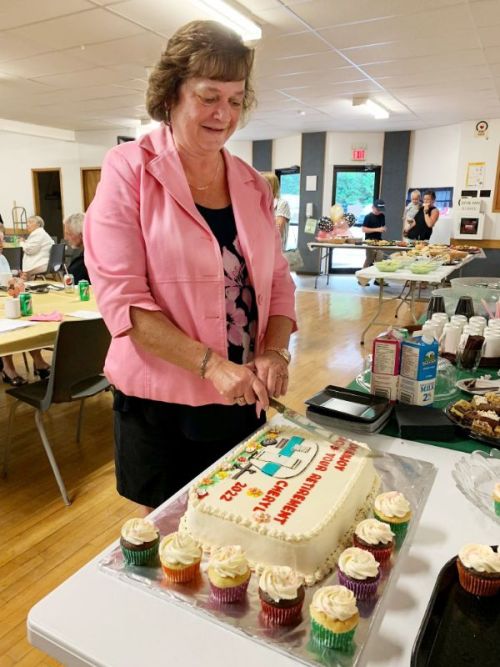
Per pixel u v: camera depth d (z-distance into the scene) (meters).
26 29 4.20
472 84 5.89
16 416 3.31
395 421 1.30
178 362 1.00
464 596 0.70
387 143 9.44
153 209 1.04
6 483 2.52
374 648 0.63
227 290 1.12
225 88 0.97
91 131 10.09
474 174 8.23
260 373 1.06
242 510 0.83
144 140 1.09
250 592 0.72
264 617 0.67
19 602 1.74
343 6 3.72
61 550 2.01
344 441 1.07
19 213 11.41
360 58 4.95
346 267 10.29
